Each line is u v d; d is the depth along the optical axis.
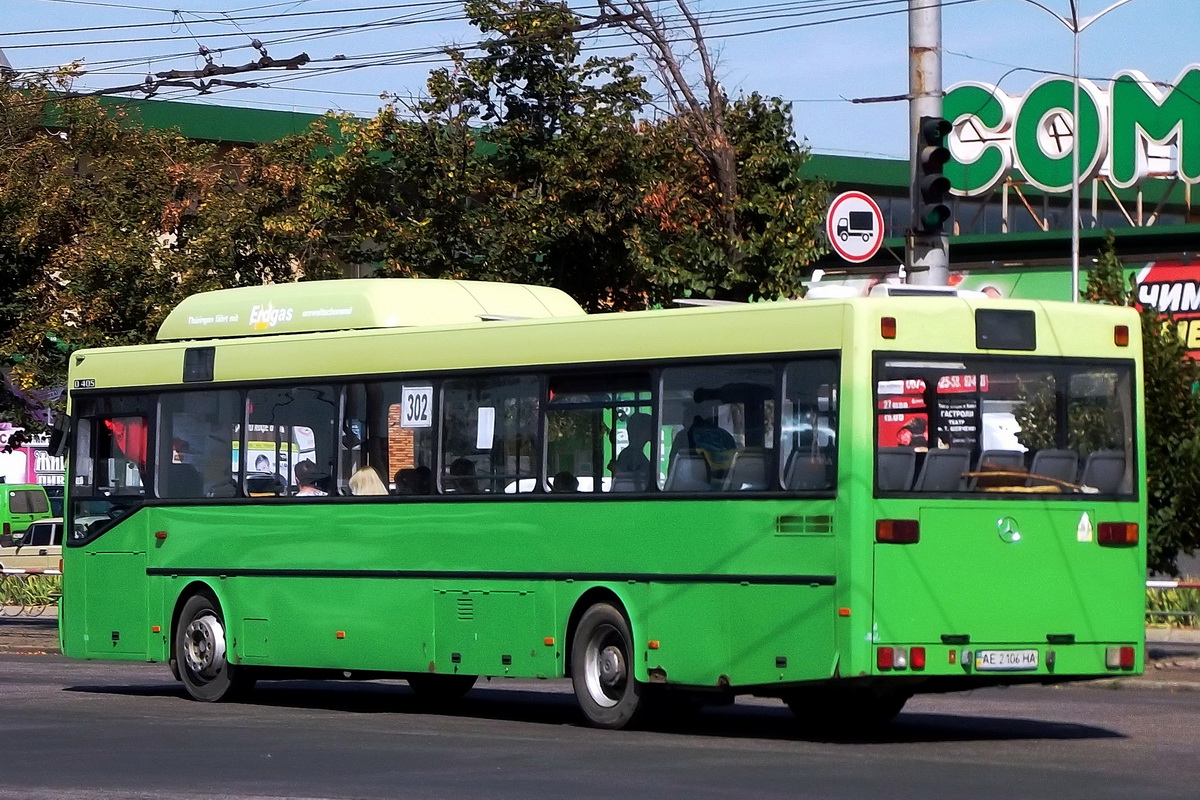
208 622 16.70
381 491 15.30
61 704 16.36
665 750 12.27
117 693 17.84
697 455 13.09
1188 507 19.36
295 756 12.05
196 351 17.06
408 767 11.39
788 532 12.45
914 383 12.32
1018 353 12.67
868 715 14.26
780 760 11.63
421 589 14.90
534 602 14.06
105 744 12.88
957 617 12.28
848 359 12.20
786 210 24.25
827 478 12.27
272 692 18.30
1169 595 24.28
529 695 17.86
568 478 13.93
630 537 13.44
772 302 12.80
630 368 13.57
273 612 16.12
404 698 17.42
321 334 15.94
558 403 14.05
